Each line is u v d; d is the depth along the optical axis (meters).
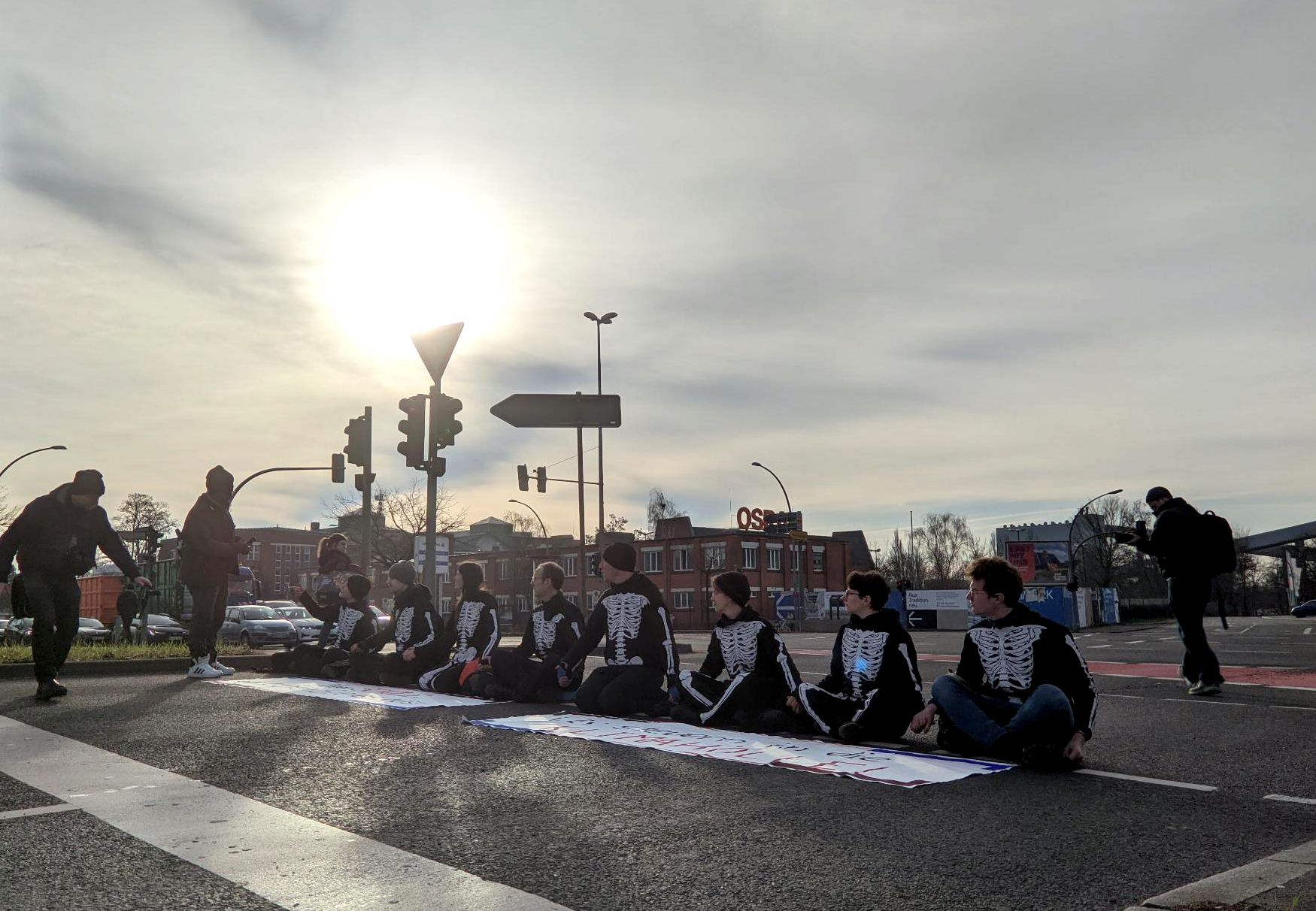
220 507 11.26
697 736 6.23
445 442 11.84
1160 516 9.26
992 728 5.32
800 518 47.00
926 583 102.38
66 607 8.42
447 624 9.77
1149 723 7.08
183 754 5.48
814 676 12.56
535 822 3.97
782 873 3.29
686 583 69.25
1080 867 3.37
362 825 3.89
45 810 4.10
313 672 10.91
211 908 2.88
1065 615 42.81
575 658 7.64
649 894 3.06
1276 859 3.33
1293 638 25.86
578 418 17.19
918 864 3.39
